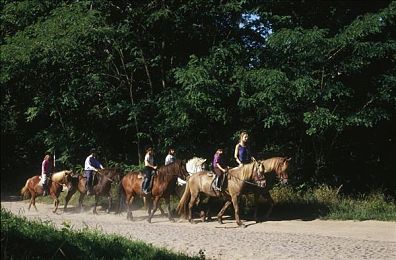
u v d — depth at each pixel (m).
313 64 20.47
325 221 17.36
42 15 24.84
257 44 23.00
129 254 9.05
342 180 23.56
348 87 20.75
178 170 18.02
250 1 22.73
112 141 26.42
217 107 21.25
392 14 19.61
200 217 18.84
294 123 22.03
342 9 23.52
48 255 8.02
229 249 11.85
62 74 24.08
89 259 8.32
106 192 20.78
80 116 25.73
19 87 26.50
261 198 19.80
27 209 22.77
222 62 20.77
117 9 23.38
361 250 11.75
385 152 24.62
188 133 22.41
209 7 22.36
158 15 21.47
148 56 23.75
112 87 23.98
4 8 26.14
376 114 20.16
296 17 23.62
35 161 38.12
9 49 22.23
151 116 23.05
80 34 21.02
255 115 22.56
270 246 12.26
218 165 17.25
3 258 7.27
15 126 34.50
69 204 24.34
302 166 22.91
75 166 26.08
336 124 19.89
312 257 10.95
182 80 19.62
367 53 19.80
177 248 11.88
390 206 18.97
